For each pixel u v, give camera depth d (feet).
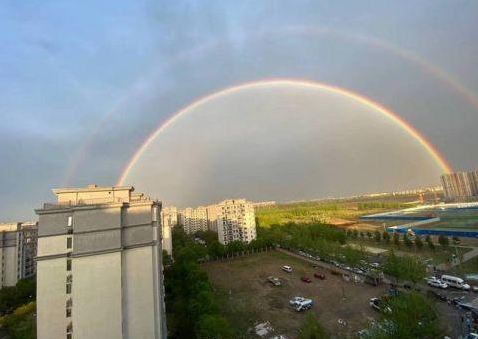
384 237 386.52
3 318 229.86
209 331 151.53
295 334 162.20
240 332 169.48
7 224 428.15
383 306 171.32
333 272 274.36
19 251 346.74
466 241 351.67
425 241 357.61
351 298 207.10
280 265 321.93
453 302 178.91
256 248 398.62
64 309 126.82
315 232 406.82
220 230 450.30
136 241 142.61
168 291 270.26
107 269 132.16
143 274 141.79
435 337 124.16
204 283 221.87
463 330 145.79
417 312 128.88
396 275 215.10
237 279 279.28
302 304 194.29
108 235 134.31
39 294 124.88
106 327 128.98
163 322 168.35
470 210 591.78
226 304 215.10
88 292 128.16
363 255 281.33
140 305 139.23
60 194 159.22
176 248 430.61
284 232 453.99
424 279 225.56
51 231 129.39
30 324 214.28
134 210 144.05
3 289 285.23
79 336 124.57
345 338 151.64
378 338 123.65
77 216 130.52
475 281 218.18
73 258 127.54
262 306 206.69
